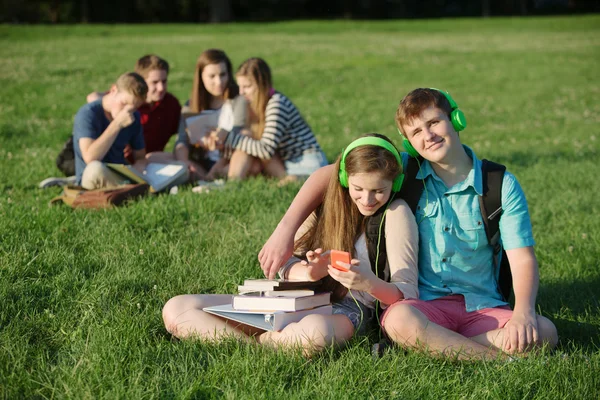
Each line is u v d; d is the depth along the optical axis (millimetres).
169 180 6363
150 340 3404
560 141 10570
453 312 3467
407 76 19109
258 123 6980
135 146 6641
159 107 7348
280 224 3605
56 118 11836
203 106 7281
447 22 41250
